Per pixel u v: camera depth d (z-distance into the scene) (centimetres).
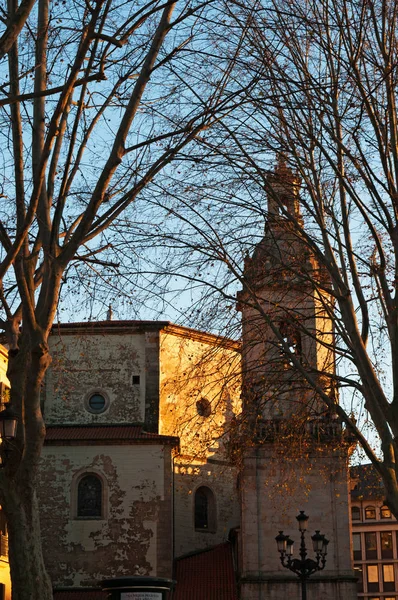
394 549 10462
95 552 5003
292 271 2597
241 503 4772
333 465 4744
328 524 4700
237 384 3047
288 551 3650
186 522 5425
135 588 2134
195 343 5666
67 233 1977
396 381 2270
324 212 2569
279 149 2462
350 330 2372
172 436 5153
